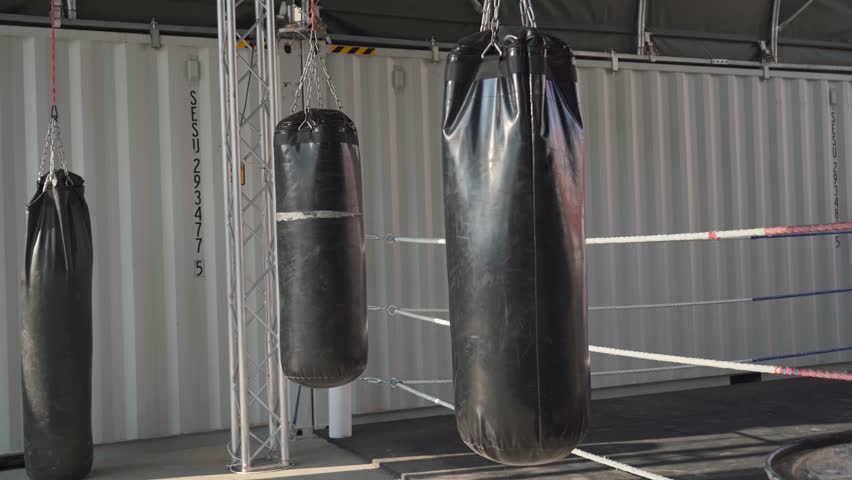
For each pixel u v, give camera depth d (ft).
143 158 19.21
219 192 19.85
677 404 21.66
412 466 16.26
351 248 14.39
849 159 26.58
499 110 7.53
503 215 7.42
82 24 18.72
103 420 18.78
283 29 19.60
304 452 18.40
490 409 7.48
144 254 19.17
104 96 18.92
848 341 26.40
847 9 26.37
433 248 21.84
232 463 17.22
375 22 21.49
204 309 19.69
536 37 7.64
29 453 16.05
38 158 18.31
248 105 20.27
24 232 18.21
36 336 15.81
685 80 24.63
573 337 7.55
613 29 23.82
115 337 18.92
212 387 19.69
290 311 14.26
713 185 24.82
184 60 19.65
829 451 7.07
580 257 7.67
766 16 25.48
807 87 26.17
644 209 24.07
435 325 21.77
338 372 14.16
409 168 21.65
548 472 15.20
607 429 18.83
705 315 24.59
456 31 22.34
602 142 23.52
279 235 14.47
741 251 25.11
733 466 15.01
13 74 18.21
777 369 9.35
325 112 14.64
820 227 8.69
